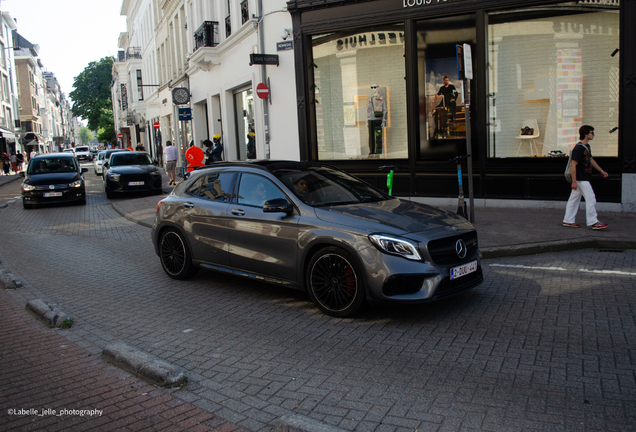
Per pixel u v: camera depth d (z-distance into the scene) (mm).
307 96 13586
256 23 14625
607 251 7426
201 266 6438
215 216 6125
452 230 4969
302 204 5352
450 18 11344
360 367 3867
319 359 4051
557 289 5703
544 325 4613
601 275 6195
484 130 11164
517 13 10773
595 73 10359
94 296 6230
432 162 11750
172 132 30469
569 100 10617
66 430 3104
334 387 3551
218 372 3883
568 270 6496
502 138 11234
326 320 4969
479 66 11102
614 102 10273
